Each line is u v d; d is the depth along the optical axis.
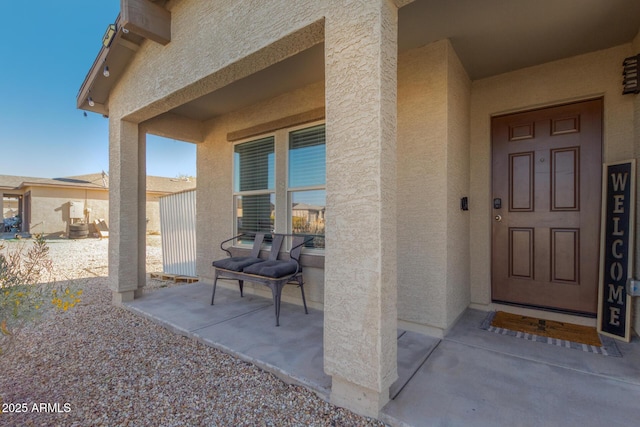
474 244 3.44
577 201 2.97
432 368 2.16
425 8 2.23
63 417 1.78
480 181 3.39
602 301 2.72
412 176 2.89
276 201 4.12
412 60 2.88
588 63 2.85
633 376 2.01
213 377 2.21
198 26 2.77
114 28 3.17
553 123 3.09
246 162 4.60
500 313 3.28
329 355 1.83
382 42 1.65
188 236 5.95
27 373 2.29
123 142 3.98
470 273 3.46
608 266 2.67
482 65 3.10
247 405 1.87
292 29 2.04
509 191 3.31
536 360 2.25
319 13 1.89
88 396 1.99
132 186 4.08
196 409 1.84
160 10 3.02
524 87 3.15
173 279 5.80
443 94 2.72
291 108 3.96
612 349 2.40
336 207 1.79
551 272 3.10
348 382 1.78
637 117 2.55
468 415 1.66
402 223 2.94
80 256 9.16
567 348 2.44
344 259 1.76
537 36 2.59
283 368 2.21
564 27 2.45
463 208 3.16
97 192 16.95
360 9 1.71
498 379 2.01
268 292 4.24
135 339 2.92
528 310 3.20
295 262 3.58
